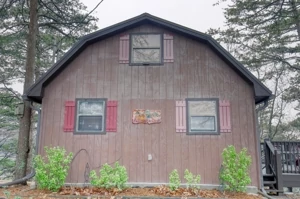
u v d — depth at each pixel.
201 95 7.76
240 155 6.79
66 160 6.89
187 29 7.87
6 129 16.52
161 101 7.77
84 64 8.10
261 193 6.88
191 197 6.37
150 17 8.05
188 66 7.95
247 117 7.55
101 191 6.73
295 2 11.39
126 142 7.58
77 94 7.92
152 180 7.32
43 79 7.78
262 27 14.56
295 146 8.66
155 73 7.95
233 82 7.79
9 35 10.92
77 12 10.89
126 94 7.86
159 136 7.57
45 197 6.26
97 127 7.73
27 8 10.69
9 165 15.65
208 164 7.32
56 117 7.79
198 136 7.51
